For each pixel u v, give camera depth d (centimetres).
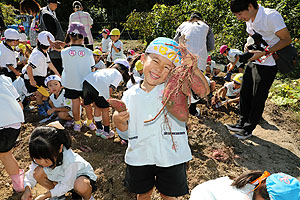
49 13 512
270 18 346
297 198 142
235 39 856
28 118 450
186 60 183
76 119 400
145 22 1107
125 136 353
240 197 165
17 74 506
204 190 180
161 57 194
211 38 443
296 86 642
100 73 366
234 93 549
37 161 230
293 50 362
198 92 193
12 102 262
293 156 407
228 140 416
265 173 162
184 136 218
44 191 299
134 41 1302
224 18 907
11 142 266
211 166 348
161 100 209
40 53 423
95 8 1891
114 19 1947
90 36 676
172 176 220
